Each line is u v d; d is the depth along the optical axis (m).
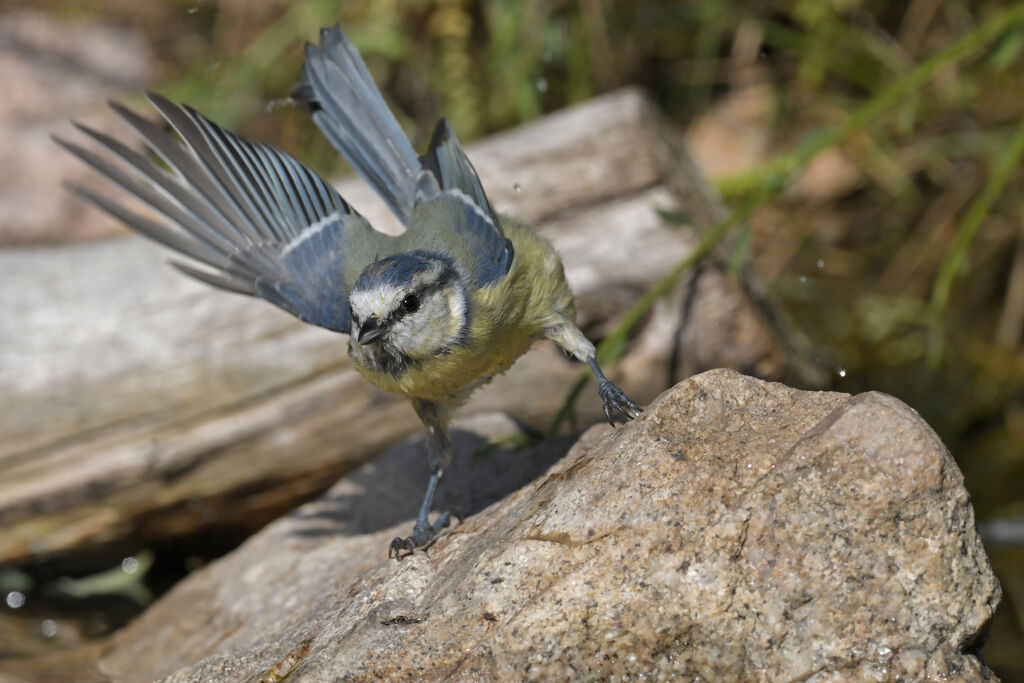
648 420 6.16
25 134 13.48
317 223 7.95
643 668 5.56
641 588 5.59
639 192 10.53
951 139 14.05
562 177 10.52
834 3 14.39
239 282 7.80
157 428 10.01
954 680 5.38
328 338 10.04
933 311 10.57
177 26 14.97
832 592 5.46
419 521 7.57
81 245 10.73
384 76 13.95
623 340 9.45
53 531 10.15
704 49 14.60
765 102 14.66
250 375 10.04
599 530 5.74
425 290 7.15
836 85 14.73
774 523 5.56
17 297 10.20
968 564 5.52
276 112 13.95
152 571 10.76
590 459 6.23
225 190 7.64
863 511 5.54
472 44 13.77
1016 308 13.09
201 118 7.50
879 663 5.39
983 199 10.69
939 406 12.55
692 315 10.45
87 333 10.05
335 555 8.27
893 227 13.93
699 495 5.70
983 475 11.81
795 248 13.85
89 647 9.02
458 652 5.75
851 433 5.73
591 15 13.89
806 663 5.43
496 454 8.76
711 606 5.52
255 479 10.27
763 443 5.88
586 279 10.27
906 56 14.34
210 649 7.70
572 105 13.98
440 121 7.92
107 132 13.50
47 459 9.92
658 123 11.27
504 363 7.68
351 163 8.17
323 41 8.28
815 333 13.20
